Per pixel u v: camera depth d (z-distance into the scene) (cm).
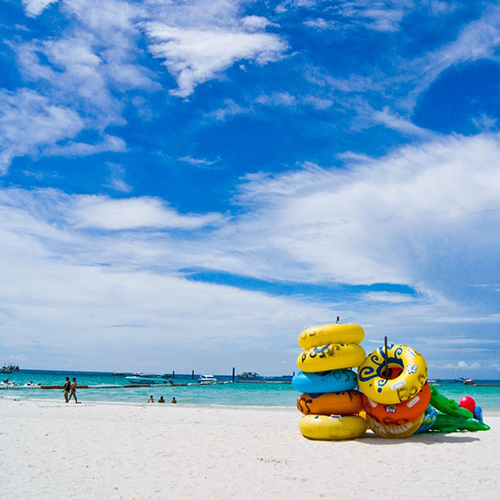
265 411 2180
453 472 843
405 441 1141
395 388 1094
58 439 1182
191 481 784
